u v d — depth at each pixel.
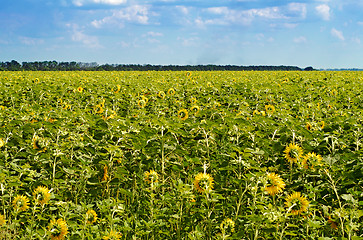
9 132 5.41
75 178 4.97
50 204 4.24
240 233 3.17
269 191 3.41
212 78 19.73
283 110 7.43
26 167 4.57
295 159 4.06
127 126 5.43
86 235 3.32
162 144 4.64
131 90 11.73
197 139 5.34
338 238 3.11
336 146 4.85
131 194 4.31
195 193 4.07
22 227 4.25
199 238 3.43
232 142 5.29
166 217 3.71
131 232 3.81
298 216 3.52
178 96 10.59
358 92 11.73
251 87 12.40
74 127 5.61
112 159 4.70
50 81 14.84
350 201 3.44
